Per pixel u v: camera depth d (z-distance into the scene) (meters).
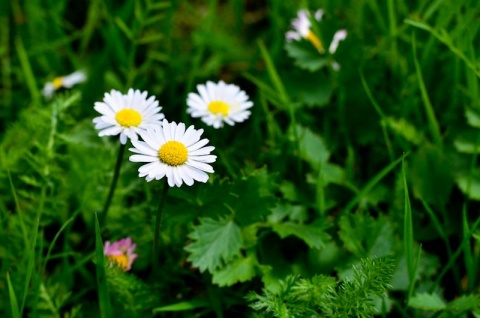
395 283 0.45
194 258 0.43
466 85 0.51
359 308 0.40
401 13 0.54
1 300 0.45
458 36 0.50
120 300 0.44
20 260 0.46
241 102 0.46
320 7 0.56
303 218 0.47
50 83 0.53
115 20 0.55
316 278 0.42
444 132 0.51
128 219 0.46
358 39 0.50
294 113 0.51
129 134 0.42
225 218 0.44
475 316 0.43
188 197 0.44
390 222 0.46
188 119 0.51
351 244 0.45
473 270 0.45
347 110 0.51
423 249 0.47
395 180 0.49
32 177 0.47
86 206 0.48
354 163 0.51
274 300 0.41
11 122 0.53
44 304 0.44
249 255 0.45
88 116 0.53
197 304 0.44
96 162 0.48
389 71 0.53
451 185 0.48
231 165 0.49
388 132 0.50
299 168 0.48
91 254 0.45
